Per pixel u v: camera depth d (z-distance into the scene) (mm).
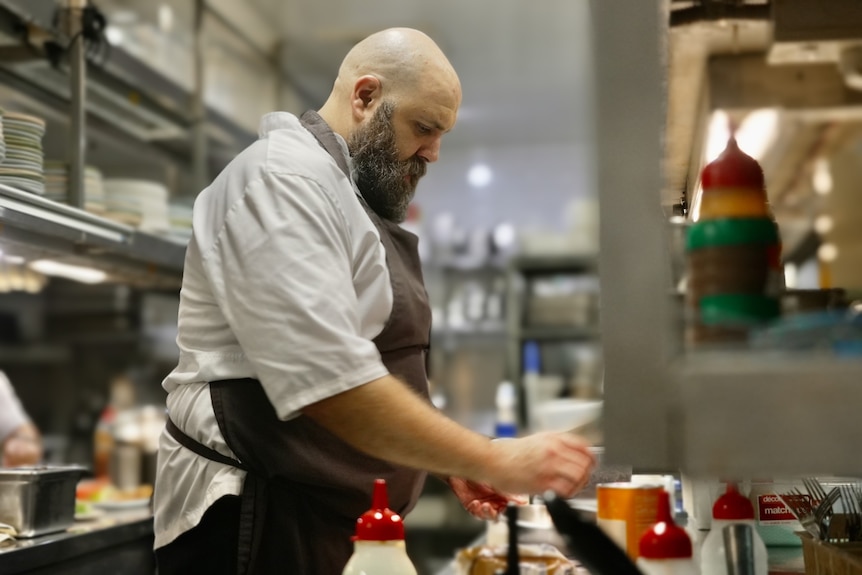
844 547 1106
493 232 4895
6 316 4617
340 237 1391
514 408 4559
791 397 767
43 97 2604
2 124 1984
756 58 1415
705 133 1560
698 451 780
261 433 1417
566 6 3570
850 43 1318
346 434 1265
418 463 1257
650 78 873
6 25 2387
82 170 2377
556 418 3145
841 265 3904
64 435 4680
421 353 1625
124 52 2820
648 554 1065
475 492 1648
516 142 5109
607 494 1386
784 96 1492
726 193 862
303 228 1330
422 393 1593
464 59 4086
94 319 4609
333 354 1255
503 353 4918
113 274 2803
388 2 3580
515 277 4680
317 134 1544
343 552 1464
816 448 758
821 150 3186
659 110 868
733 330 827
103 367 4703
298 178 1368
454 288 4938
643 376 830
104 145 3264
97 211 2467
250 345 1297
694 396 785
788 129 2611
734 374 781
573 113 4684
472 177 5156
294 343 1263
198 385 1473
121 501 2535
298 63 4160
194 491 1453
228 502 1433
